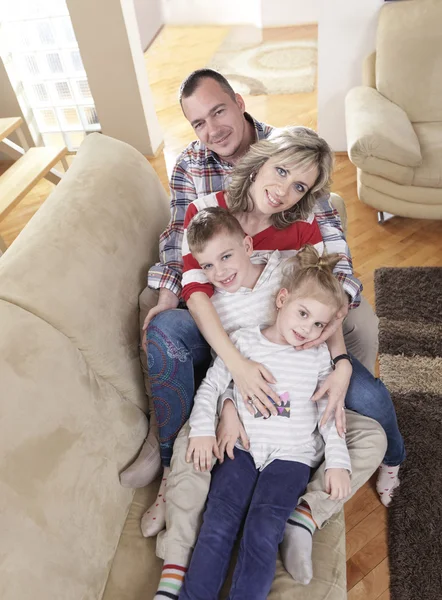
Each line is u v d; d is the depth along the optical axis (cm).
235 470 117
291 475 115
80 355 115
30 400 98
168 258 145
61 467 101
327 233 150
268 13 524
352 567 145
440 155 230
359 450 119
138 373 132
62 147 295
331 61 289
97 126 353
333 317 126
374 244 252
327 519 113
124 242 136
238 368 121
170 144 358
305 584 102
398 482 159
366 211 274
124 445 122
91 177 142
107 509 113
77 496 104
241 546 107
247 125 157
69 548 99
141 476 121
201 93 141
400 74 249
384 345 202
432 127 250
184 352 124
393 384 187
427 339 202
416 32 243
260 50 479
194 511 112
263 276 132
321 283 119
